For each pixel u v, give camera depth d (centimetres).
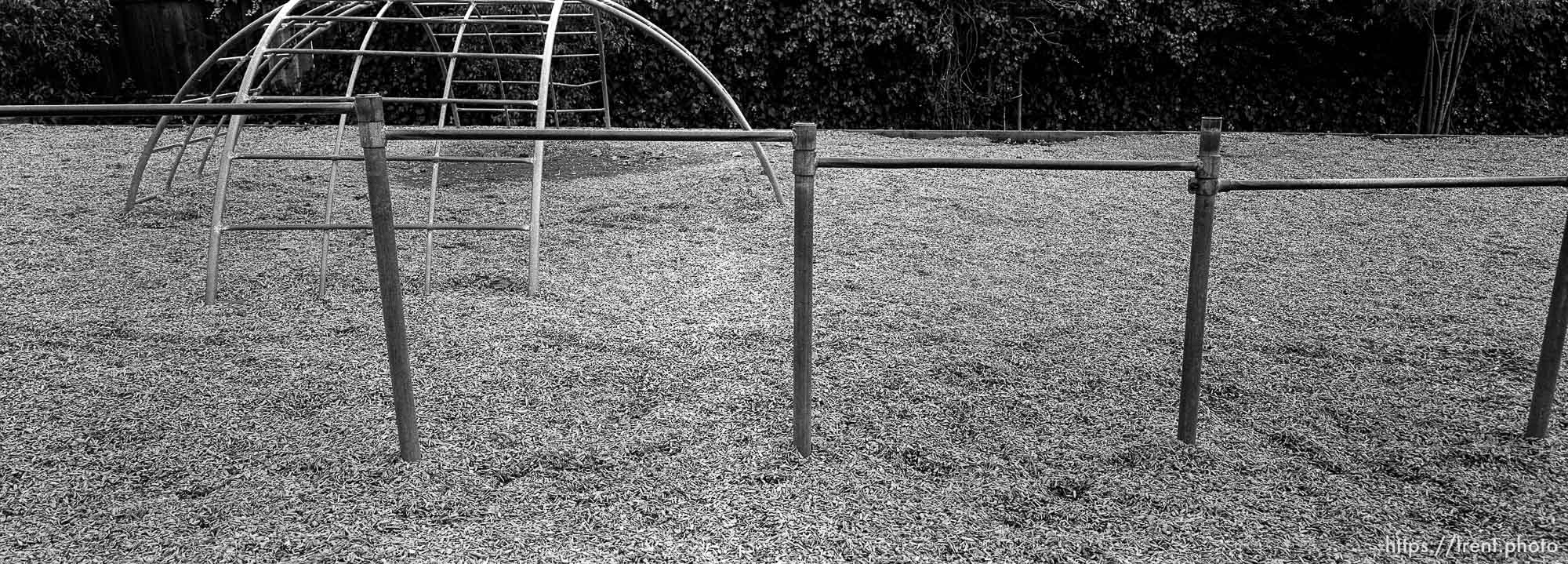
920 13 785
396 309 182
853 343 269
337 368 245
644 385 237
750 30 793
